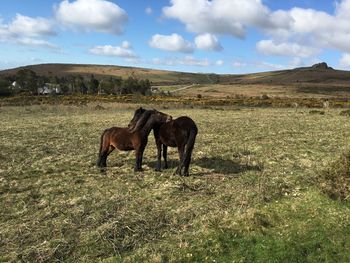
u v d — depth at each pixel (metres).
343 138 20.16
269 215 8.69
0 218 9.04
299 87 196.12
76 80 119.19
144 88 118.88
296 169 13.05
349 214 8.61
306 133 22.36
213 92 162.25
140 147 12.73
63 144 18.27
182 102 62.78
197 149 16.77
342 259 6.98
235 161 14.36
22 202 9.96
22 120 31.48
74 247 7.57
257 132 22.70
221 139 19.77
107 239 7.79
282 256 7.09
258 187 10.72
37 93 105.19
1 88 95.50
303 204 9.31
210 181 11.62
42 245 7.62
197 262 7.06
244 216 8.58
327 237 7.67
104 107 47.81
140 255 7.25
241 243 7.59
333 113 41.00
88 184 11.45
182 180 11.60
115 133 12.98
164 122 12.55
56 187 11.17
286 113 41.00
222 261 7.05
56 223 8.59
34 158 15.21
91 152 16.33
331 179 10.35
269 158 14.77
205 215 8.88
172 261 7.09
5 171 13.06
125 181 11.70
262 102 63.44
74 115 37.62
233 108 51.56
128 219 8.62
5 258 7.23
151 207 9.47
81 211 9.19
